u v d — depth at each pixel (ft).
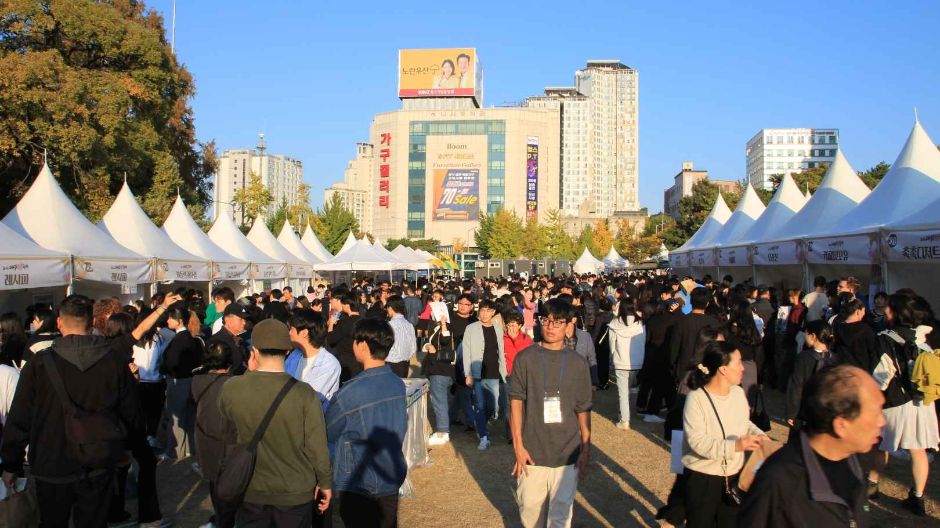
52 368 13.26
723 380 12.63
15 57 61.98
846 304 20.44
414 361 50.85
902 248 34.94
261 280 66.90
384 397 12.72
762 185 522.88
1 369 15.52
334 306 36.73
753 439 11.00
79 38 72.84
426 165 376.48
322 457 11.34
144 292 60.49
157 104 81.61
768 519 7.24
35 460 13.20
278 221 167.32
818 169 175.01
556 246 244.22
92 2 75.82
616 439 27.37
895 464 23.41
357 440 12.51
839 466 7.22
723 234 75.87
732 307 23.97
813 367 17.48
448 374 27.27
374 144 390.42
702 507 12.67
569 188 562.66
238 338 22.67
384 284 52.06
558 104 565.12
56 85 64.23
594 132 580.71
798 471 7.15
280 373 11.56
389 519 12.66
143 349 22.39
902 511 18.53
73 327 13.92
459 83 378.73
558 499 13.67
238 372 21.33
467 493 20.76
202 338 27.09
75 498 13.44
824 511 7.01
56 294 50.31
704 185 191.31
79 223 41.19
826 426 7.00
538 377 13.80
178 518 18.33
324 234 171.32
